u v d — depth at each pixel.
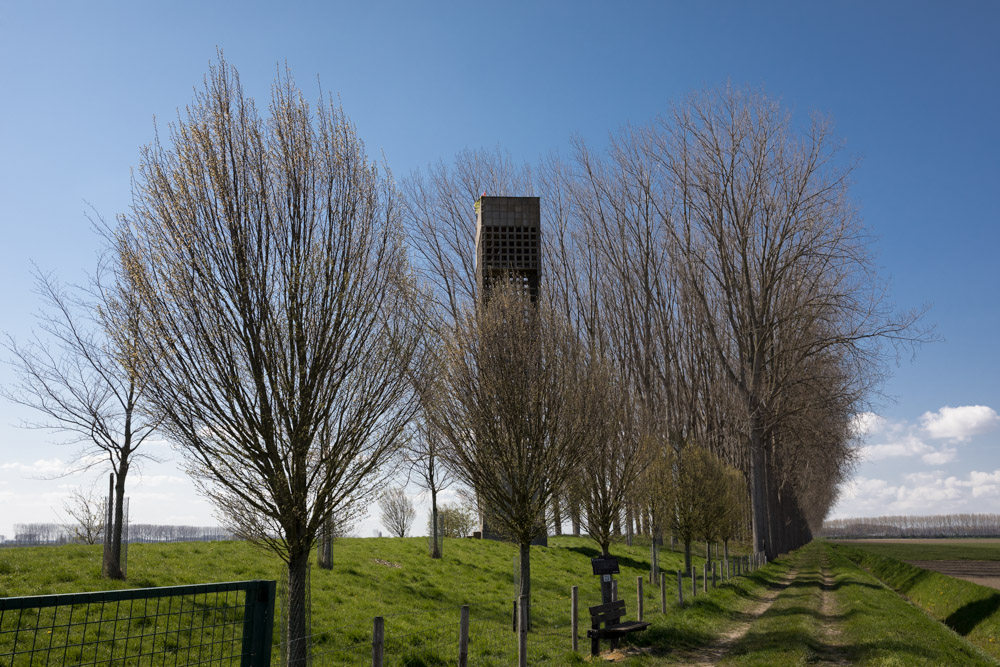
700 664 13.85
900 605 24.16
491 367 17.56
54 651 11.38
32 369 17.64
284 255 10.88
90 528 27.42
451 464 18.11
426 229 47.59
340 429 11.09
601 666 12.80
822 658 14.24
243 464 10.51
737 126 45.72
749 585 31.19
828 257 41.47
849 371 42.47
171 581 17.12
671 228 50.72
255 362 10.45
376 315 11.52
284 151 11.20
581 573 28.97
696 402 52.72
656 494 28.55
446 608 18.97
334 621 15.88
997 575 40.16
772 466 60.81
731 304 47.75
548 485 17.83
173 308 10.32
